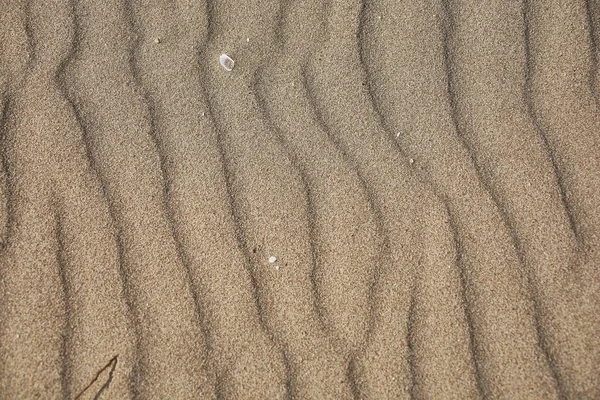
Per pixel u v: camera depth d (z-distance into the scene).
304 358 1.29
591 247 1.32
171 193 1.34
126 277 1.31
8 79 1.38
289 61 1.40
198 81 1.39
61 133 1.36
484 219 1.33
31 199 1.33
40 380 1.27
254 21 1.42
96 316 1.29
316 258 1.32
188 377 1.28
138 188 1.34
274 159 1.36
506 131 1.37
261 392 1.28
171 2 1.42
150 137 1.36
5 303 1.29
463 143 1.37
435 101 1.39
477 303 1.30
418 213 1.34
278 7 1.43
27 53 1.39
